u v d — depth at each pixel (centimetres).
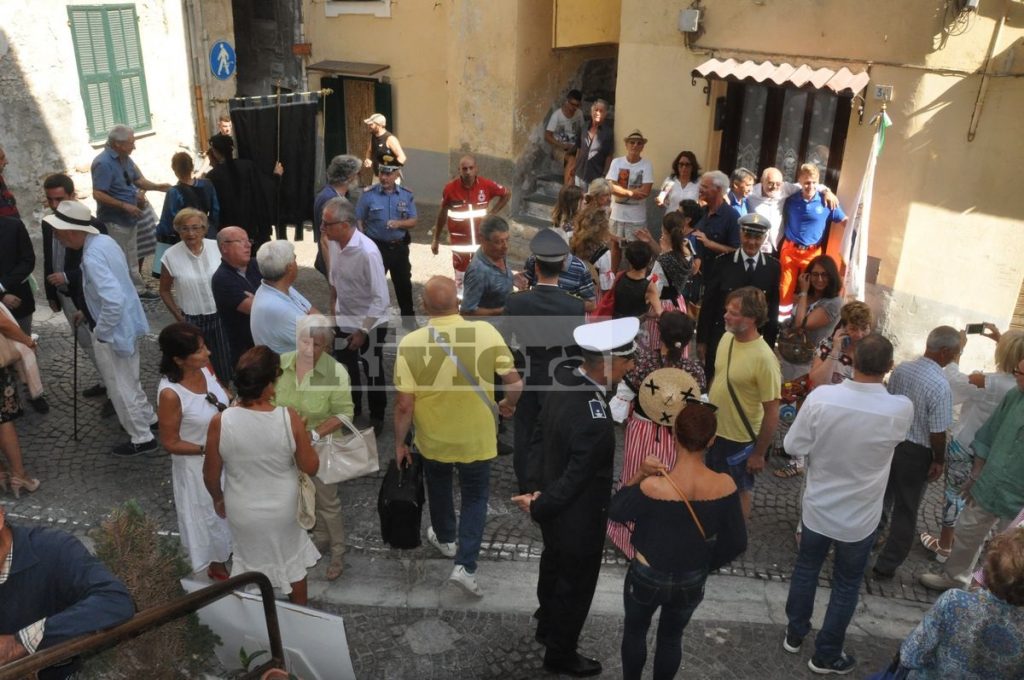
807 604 451
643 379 503
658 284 646
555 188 1170
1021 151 704
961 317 773
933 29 730
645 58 965
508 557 539
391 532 479
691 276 713
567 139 1112
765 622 490
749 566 536
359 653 459
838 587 436
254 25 1492
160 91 1159
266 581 347
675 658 406
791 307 850
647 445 497
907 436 484
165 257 628
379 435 673
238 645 388
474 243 871
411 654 459
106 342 590
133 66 1108
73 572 273
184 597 300
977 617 311
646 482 379
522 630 478
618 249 970
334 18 1414
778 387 484
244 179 856
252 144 888
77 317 625
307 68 1440
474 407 469
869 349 412
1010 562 303
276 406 432
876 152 780
